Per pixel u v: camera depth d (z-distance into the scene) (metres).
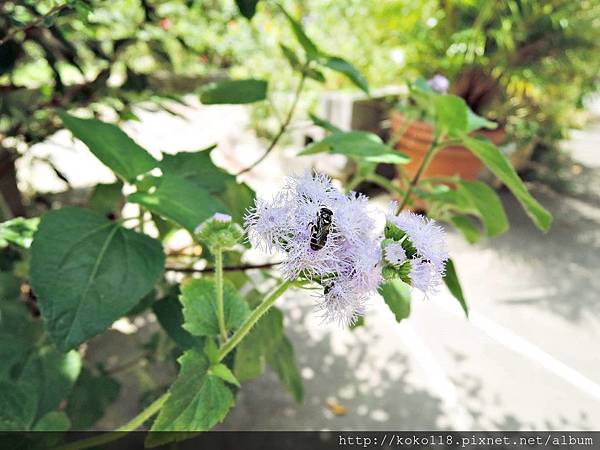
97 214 0.11
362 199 0.09
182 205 0.12
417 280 0.09
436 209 0.18
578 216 0.49
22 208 0.25
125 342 0.28
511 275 0.39
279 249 0.09
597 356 0.31
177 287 0.16
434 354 0.30
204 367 0.11
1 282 0.17
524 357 0.31
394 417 0.26
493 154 0.14
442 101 0.16
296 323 0.32
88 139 0.12
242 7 0.15
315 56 0.17
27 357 0.15
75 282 0.10
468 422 0.26
